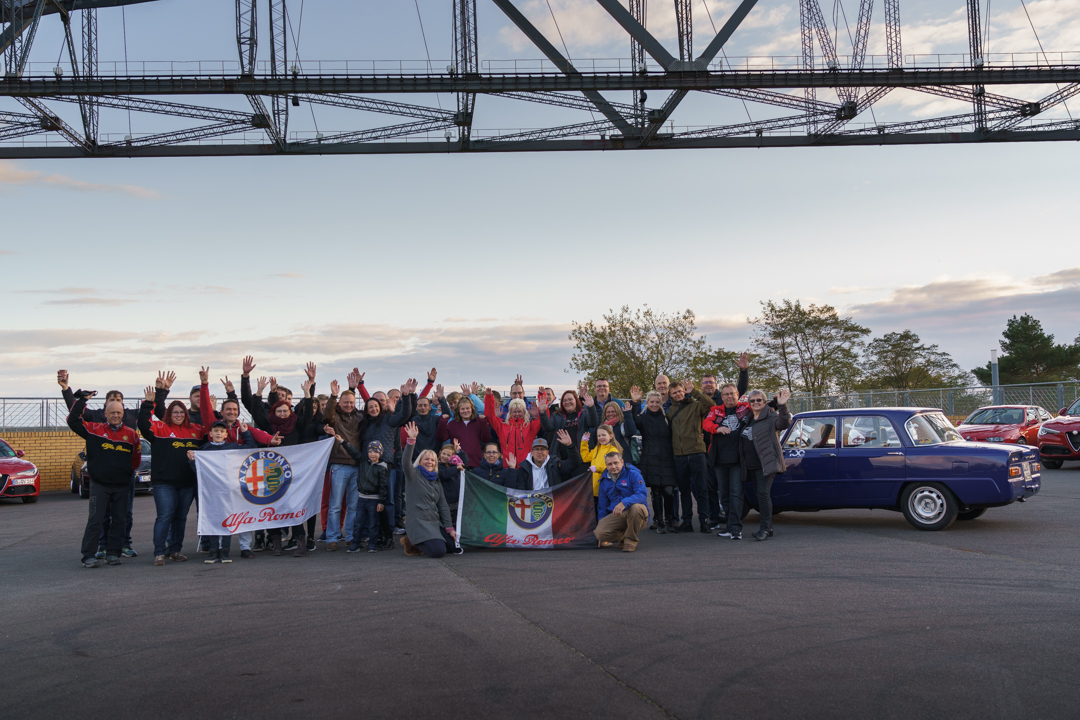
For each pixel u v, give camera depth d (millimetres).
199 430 10172
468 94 34188
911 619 5977
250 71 31969
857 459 11055
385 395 10852
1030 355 60188
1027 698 4301
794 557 8805
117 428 9695
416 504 9805
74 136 34594
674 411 11266
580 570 8469
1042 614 6039
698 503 11102
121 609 6992
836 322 52281
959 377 58594
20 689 4801
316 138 36500
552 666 5023
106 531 10320
